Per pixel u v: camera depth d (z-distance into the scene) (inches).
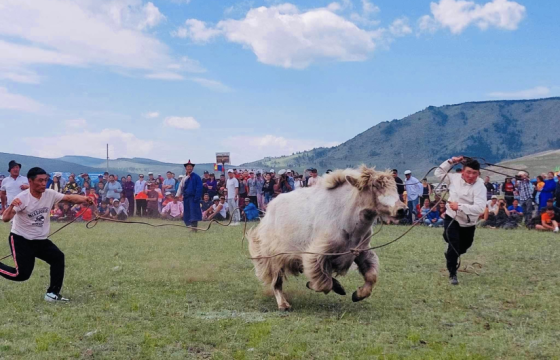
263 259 312.8
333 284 300.8
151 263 426.3
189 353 224.1
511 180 785.6
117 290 335.6
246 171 963.3
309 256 286.0
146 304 300.0
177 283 356.8
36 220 304.8
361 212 280.7
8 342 232.5
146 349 225.1
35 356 215.3
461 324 266.2
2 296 314.0
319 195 299.0
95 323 262.2
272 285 308.7
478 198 355.6
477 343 233.3
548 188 701.9
